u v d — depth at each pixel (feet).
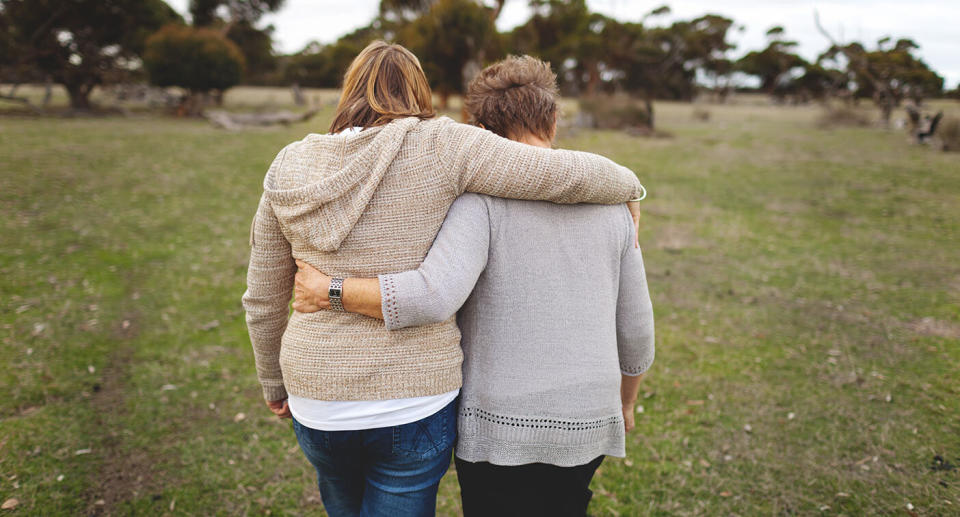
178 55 57.21
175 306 12.84
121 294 13.30
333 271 3.88
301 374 3.93
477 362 4.25
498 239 4.02
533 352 4.13
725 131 57.93
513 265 4.06
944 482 7.55
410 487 4.21
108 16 58.23
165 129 44.93
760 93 215.10
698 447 8.33
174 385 9.60
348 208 3.77
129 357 10.48
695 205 24.14
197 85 59.00
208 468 7.63
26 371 9.72
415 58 4.41
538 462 4.29
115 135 39.11
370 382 3.88
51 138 35.35
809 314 13.25
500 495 4.41
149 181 24.98
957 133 41.09
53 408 8.75
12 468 7.38
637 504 7.18
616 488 7.46
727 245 18.56
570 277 4.16
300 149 4.06
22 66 55.88
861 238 19.47
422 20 61.52
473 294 4.25
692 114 82.53
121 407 8.91
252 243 4.19
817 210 23.43
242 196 23.54
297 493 7.25
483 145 3.88
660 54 165.99
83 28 57.52
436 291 3.71
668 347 11.54
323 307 3.87
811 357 11.16
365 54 4.29
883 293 14.56
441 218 3.93
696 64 175.01
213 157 32.19
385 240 3.84
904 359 11.07
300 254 3.96
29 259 15.06
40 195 21.29
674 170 32.55
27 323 11.49
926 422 8.93
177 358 10.52
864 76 86.94
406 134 3.89
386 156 3.76
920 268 16.49
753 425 8.87
